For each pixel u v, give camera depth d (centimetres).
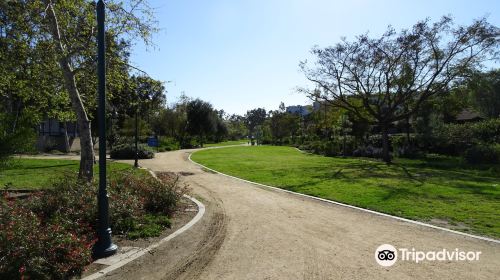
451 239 702
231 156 3200
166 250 640
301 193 1243
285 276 523
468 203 1066
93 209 706
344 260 587
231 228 789
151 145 3875
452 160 2833
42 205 714
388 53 2786
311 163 2523
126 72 1288
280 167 2200
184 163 2450
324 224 823
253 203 1072
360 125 3894
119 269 554
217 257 605
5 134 943
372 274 528
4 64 1174
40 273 483
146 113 4466
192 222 828
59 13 1118
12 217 551
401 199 1124
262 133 7631
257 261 585
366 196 1177
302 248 650
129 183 962
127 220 742
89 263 570
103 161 628
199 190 1308
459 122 4656
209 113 5500
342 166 2312
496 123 2947
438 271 538
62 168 1831
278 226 806
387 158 2817
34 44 1105
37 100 1550
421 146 3366
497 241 686
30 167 1855
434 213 930
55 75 1259
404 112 3148
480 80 2677
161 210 897
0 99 1642
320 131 5356
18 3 1023
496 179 1722
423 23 2647
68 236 552
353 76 2919
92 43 1116
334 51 3102
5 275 473
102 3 632
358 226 805
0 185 1216
